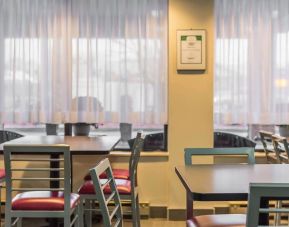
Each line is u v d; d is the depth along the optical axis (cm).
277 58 442
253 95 445
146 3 444
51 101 448
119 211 213
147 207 440
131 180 318
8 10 442
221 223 215
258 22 443
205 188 184
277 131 451
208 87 434
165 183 445
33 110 446
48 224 400
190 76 436
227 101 445
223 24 442
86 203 367
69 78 447
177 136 437
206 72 434
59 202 262
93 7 446
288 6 441
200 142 436
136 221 334
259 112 444
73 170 446
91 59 447
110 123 449
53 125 459
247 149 273
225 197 174
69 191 263
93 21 446
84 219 384
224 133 452
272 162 362
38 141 376
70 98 447
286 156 329
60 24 445
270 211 141
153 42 445
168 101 439
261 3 442
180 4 432
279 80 443
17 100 445
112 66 447
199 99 435
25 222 420
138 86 447
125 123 449
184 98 435
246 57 444
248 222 139
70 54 446
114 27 446
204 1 432
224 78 444
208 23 432
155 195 445
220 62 443
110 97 447
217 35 443
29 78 445
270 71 443
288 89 441
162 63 445
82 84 447
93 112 447
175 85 436
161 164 445
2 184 381
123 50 446
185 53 433
